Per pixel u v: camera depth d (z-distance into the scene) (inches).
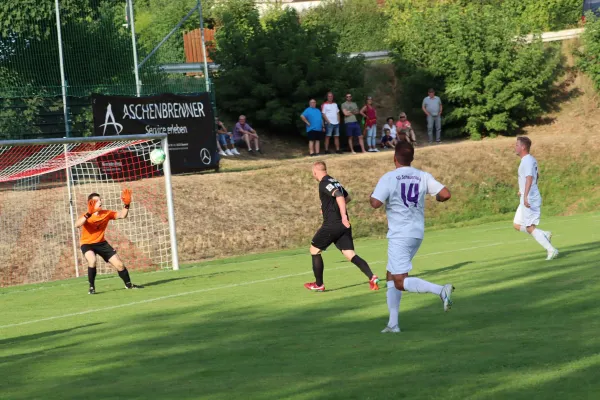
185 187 1096.2
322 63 1503.4
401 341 336.5
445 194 359.9
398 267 362.6
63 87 1106.1
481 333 342.3
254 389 266.5
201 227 1019.9
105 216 622.2
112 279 737.6
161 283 661.3
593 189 1355.8
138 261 925.2
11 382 302.7
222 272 722.8
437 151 1375.5
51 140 737.0
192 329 407.2
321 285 531.2
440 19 1660.9
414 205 362.9
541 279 494.6
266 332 382.6
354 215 1171.3
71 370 319.9
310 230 1111.6
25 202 951.0
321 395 252.8
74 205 957.8
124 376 301.7
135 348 362.0
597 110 1653.5
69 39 1123.3
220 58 1482.5
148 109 1157.1
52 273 870.4
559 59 1647.4
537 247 723.4
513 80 1578.5
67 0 1120.8
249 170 1237.7
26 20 1088.8
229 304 494.6
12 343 401.7
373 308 439.5
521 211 606.5
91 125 1119.0
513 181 1352.1
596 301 402.6
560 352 294.5
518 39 1612.9
